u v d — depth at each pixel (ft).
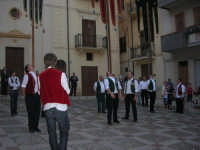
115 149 11.72
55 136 8.52
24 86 15.51
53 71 9.09
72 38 50.11
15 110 23.44
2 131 15.43
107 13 41.86
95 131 16.19
